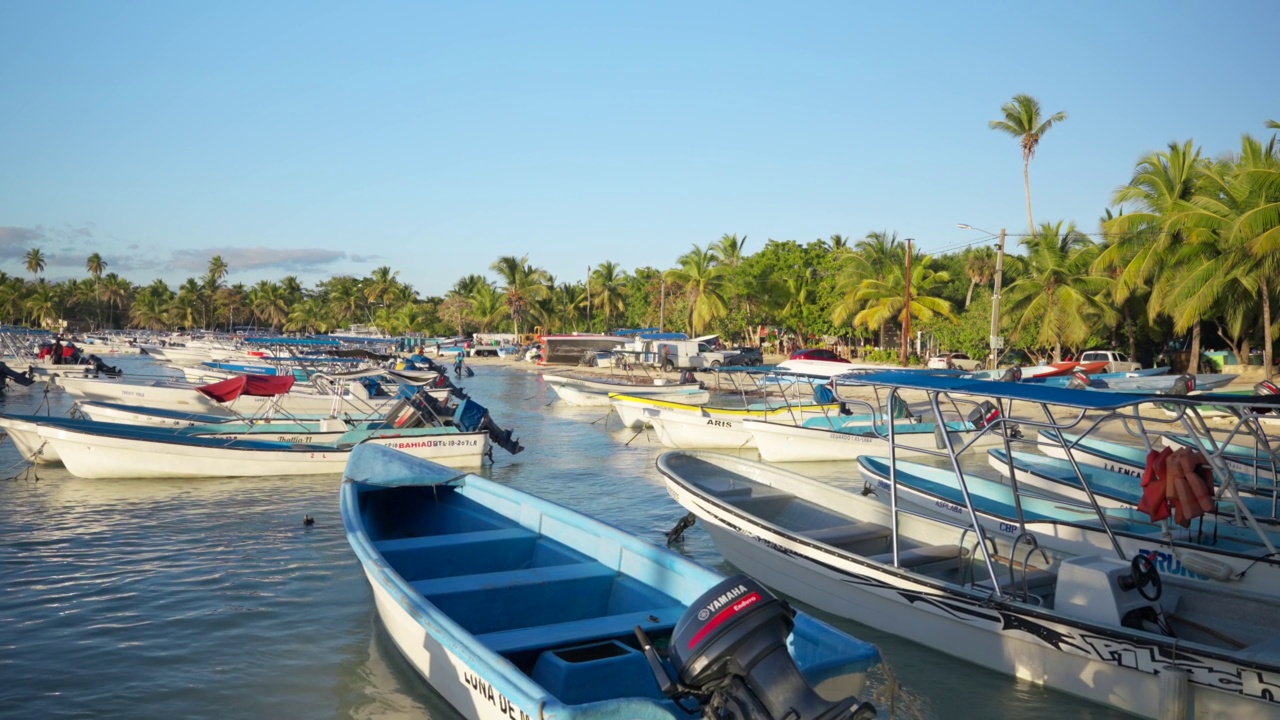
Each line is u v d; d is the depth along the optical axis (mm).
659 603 6418
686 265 63062
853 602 8367
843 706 3678
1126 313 39062
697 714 4656
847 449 18641
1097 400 6371
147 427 16359
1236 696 5684
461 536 8086
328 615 8484
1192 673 5871
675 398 29172
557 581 6809
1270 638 6738
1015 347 41469
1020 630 6914
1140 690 6246
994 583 7141
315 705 6527
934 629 7648
